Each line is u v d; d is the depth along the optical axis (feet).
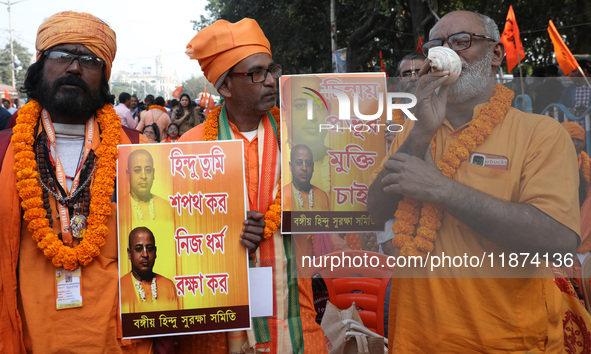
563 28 39.22
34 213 7.34
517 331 7.68
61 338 7.39
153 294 7.66
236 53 8.03
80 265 7.49
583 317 8.95
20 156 7.47
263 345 8.13
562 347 8.33
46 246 7.32
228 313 7.77
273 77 8.21
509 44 15.56
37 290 7.41
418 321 8.02
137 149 7.80
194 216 7.78
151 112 31.12
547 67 13.50
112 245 7.77
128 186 7.74
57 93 7.55
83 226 7.55
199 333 7.73
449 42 7.79
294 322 8.29
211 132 8.54
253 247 7.82
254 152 8.45
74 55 7.59
